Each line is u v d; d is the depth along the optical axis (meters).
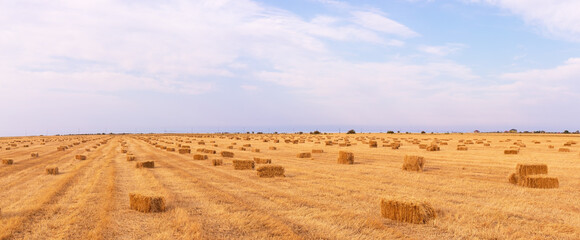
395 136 99.06
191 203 13.26
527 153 36.69
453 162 28.28
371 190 15.80
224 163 29.25
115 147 54.47
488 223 10.38
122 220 10.98
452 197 14.18
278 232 9.70
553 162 27.05
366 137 91.31
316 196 14.51
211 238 9.27
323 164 27.83
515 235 9.36
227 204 13.02
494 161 28.70
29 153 42.69
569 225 10.23
